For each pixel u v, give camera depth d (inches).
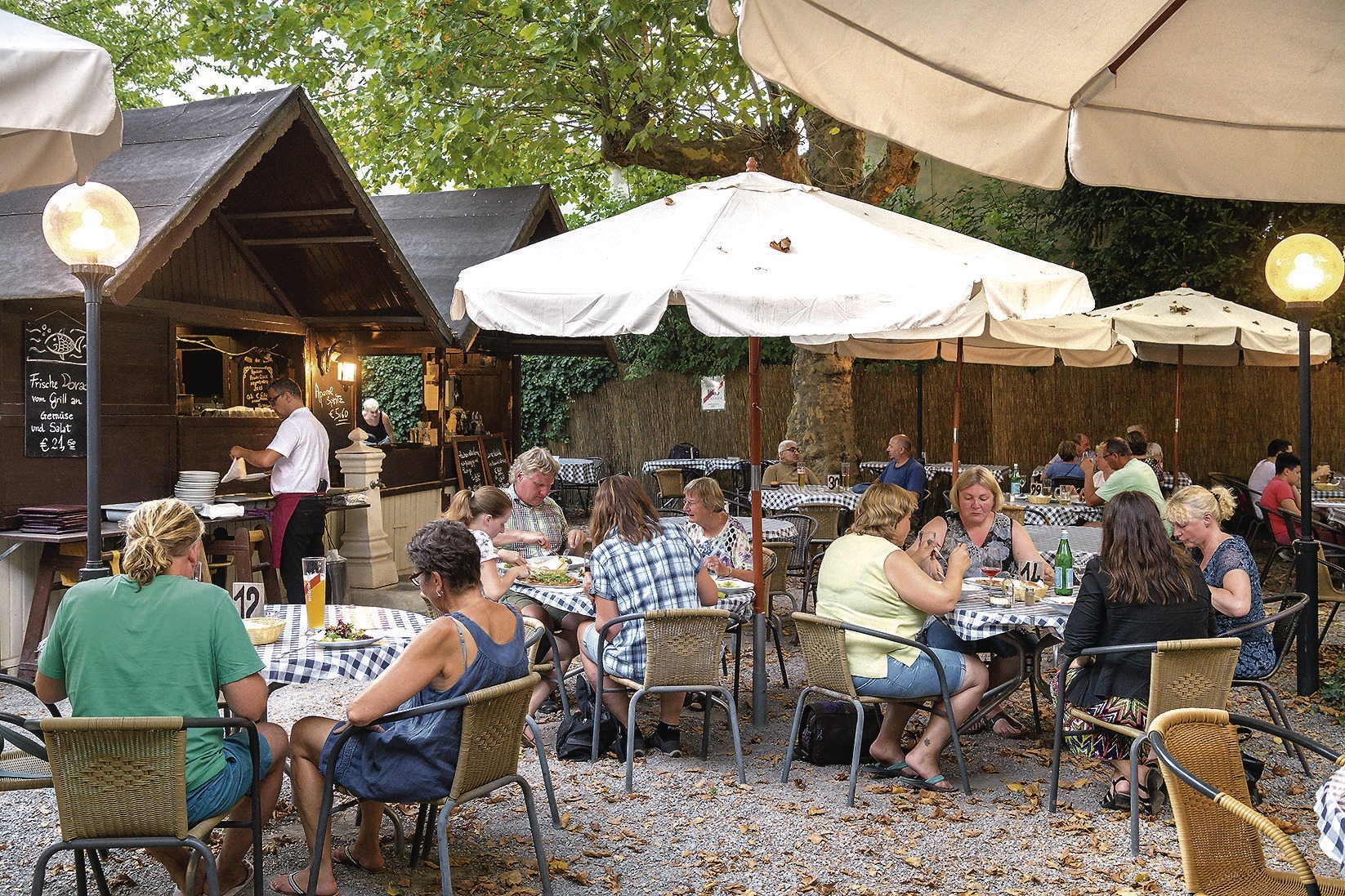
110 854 166.7
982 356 419.5
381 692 139.0
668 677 201.8
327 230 347.3
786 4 91.2
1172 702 174.4
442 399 451.8
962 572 197.6
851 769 192.9
